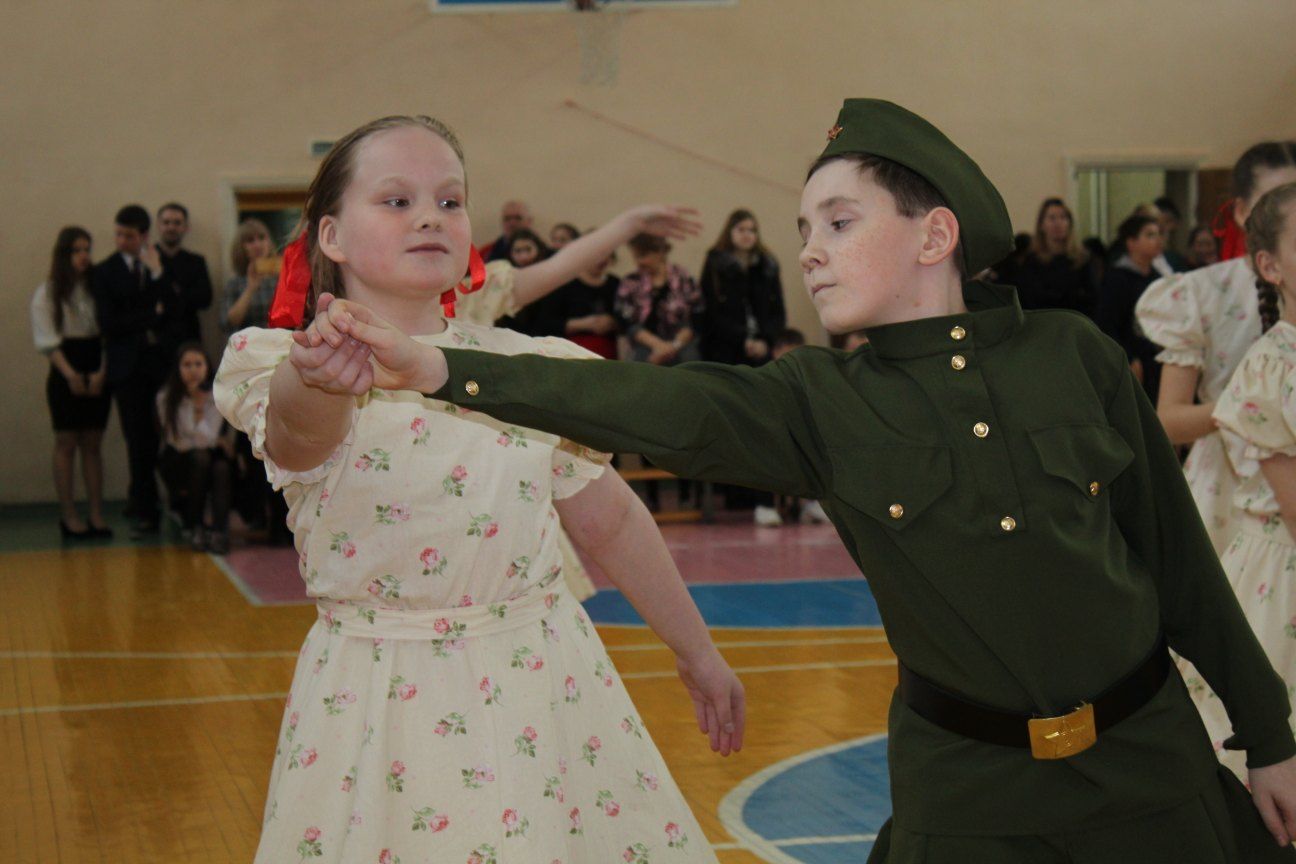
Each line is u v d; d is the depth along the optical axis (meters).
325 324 1.64
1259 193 3.94
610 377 1.80
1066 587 1.87
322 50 13.79
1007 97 14.85
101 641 7.18
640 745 2.52
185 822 4.33
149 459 11.62
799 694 5.93
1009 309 1.97
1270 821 2.07
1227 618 2.05
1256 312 3.93
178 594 8.58
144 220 11.61
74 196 13.47
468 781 2.32
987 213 1.98
